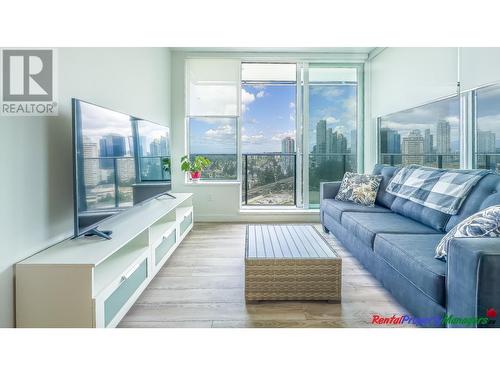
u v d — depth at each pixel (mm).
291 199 5871
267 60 5328
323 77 5469
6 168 1749
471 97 3160
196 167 5148
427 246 2209
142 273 2410
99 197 2336
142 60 3961
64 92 2318
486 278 1449
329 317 2172
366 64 5379
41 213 2031
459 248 1584
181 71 5227
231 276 2908
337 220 3756
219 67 5293
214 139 5426
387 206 3805
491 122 2922
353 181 4230
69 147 2361
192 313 2230
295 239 2910
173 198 4109
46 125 2105
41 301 1761
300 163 5508
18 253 1815
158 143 3719
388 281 2396
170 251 3266
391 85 4652
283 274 2385
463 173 2742
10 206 1768
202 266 3166
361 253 2977
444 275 1732
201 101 5340
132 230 2445
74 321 1745
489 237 1686
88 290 1739
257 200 5910
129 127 2883
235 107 5352
